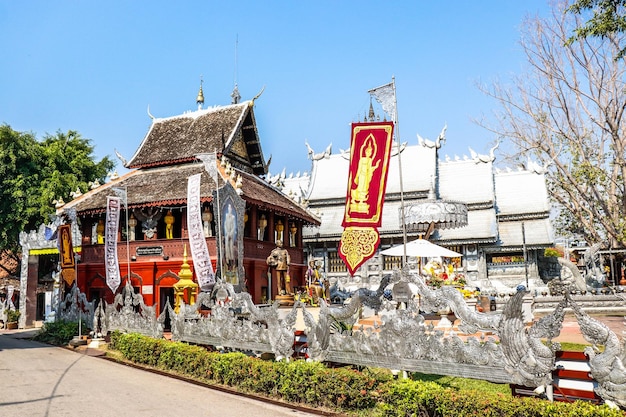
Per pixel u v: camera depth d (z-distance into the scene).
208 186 25.75
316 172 50.31
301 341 14.05
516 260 41.12
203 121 32.38
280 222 30.81
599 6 21.03
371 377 10.39
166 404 11.22
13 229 44.72
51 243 35.25
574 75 34.38
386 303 10.70
